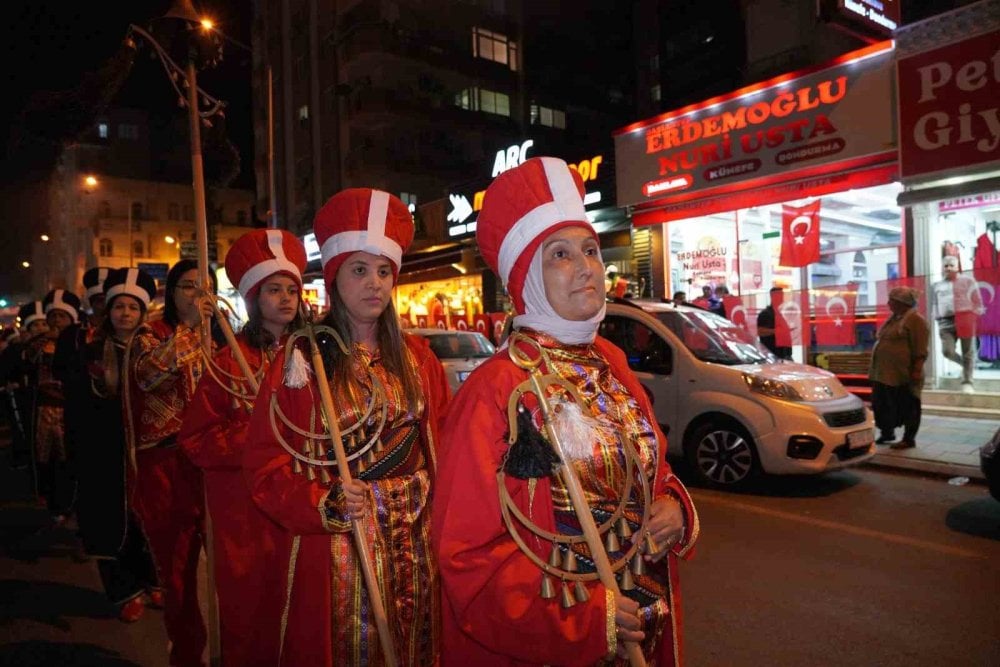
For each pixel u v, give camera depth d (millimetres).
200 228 2986
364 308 2043
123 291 3793
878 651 3301
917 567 4297
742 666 3193
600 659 1264
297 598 1902
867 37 10297
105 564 3838
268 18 36625
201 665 3201
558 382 1358
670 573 1558
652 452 1486
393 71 30406
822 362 9719
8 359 7855
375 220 2061
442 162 31531
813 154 10656
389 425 2033
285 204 35188
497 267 1493
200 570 4711
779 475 6105
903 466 6734
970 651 3279
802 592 3980
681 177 12477
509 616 1213
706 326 7000
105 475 3670
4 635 3818
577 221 1402
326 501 1803
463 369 8258
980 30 8789
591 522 1266
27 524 6133
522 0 33625
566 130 34938
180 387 3389
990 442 5105
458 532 1271
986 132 8820
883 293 9414
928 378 9547
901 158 9602
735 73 22969
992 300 8781
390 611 1889
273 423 1931
